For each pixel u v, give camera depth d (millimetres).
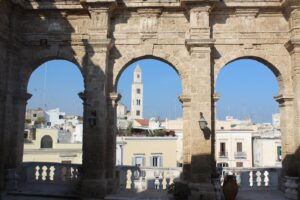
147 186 24609
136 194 22125
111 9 22484
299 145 21125
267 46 22578
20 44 23375
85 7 22562
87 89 22109
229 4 22344
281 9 22547
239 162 61156
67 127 72625
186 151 22141
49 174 25203
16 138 22906
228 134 61938
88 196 21094
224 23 22766
